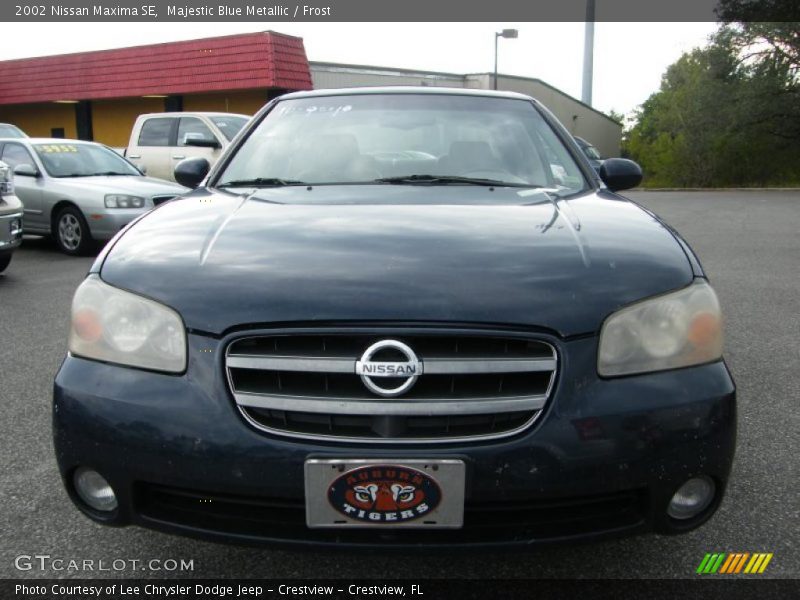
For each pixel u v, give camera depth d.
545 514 1.81
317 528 1.77
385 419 1.73
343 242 2.06
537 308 1.81
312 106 3.37
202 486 1.79
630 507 1.86
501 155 3.02
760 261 8.14
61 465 1.94
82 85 23.19
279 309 1.80
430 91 3.45
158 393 1.83
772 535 2.38
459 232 2.13
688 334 1.90
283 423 1.78
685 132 32.00
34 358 4.41
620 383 1.81
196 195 2.73
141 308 1.92
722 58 28.97
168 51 21.62
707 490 1.90
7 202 6.75
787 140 29.06
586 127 39.00
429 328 1.76
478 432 1.75
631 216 2.38
